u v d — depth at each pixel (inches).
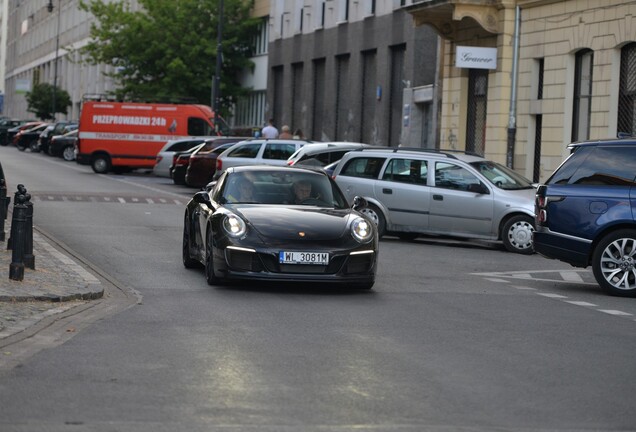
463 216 1999.3
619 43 2603.3
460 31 3289.9
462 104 3321.9
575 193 1387.8
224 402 702.5
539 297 1315.2
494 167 2066.9
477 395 743.1
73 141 5605.3
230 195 1368.1
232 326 1014.4
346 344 930.1
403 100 3865.7
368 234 1282.0
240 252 1247.5
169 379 771.4
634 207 1353.3
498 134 3058.6
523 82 2994.6
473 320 1094.4
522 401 729.6
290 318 1072.2
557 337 1002.1
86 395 716.0
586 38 2726.4
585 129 2778.1
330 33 4638.3
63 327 994.7
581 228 1376.7
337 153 2406.5
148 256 1647.4
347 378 788.0
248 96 5866.1
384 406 702.5
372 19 4202.8
